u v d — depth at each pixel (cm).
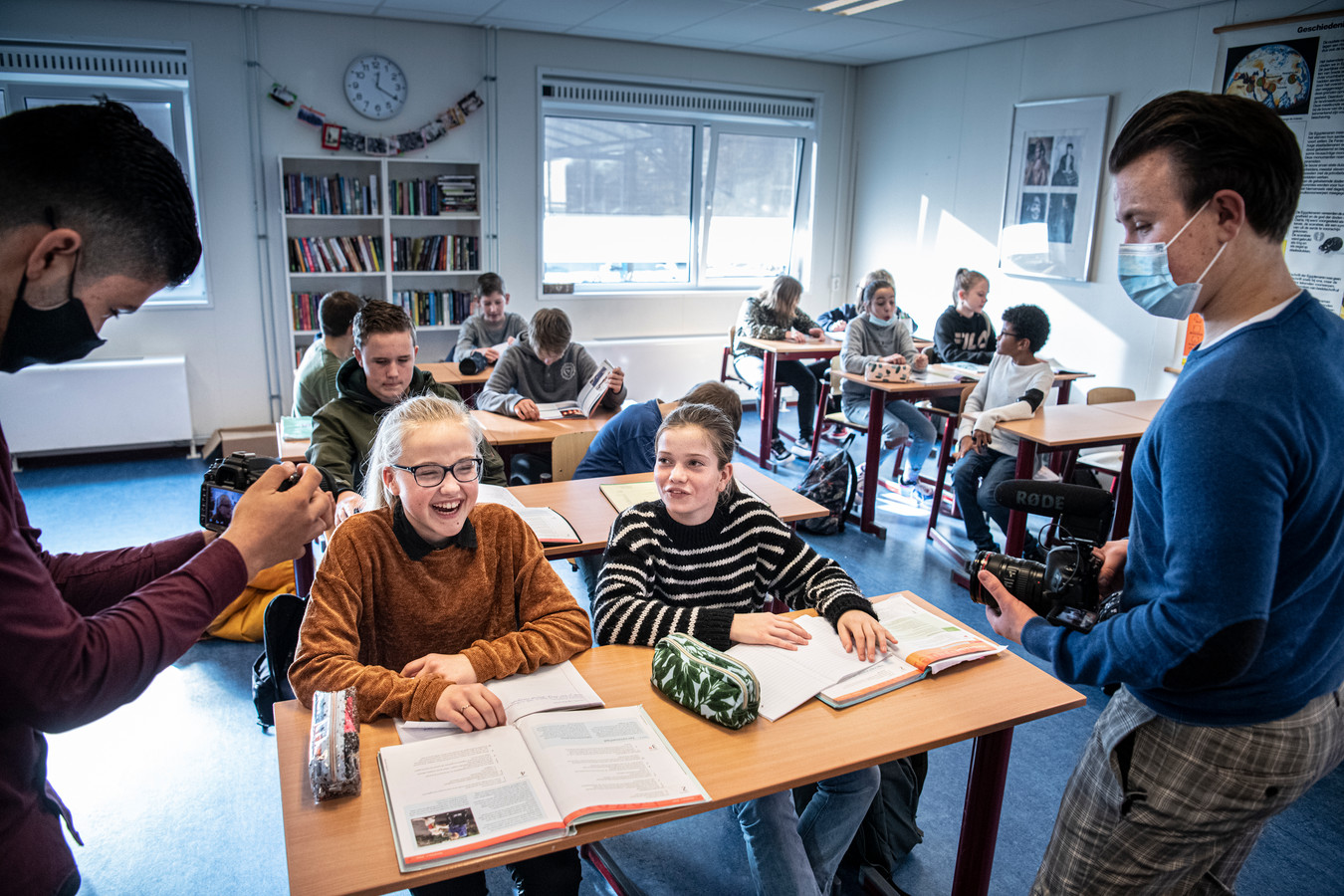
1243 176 100
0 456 85
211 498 119
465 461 148
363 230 592
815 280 760
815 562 184
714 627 162
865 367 470
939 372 489
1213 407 98
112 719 261
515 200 624
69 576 108
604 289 688
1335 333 102
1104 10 500
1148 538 114
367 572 151
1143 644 105
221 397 571
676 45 646
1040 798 235
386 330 247
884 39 609
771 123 713
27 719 78
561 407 379
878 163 727
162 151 84
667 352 689
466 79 590
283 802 116
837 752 132
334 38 551
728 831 220
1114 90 534
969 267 650
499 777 119
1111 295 545
